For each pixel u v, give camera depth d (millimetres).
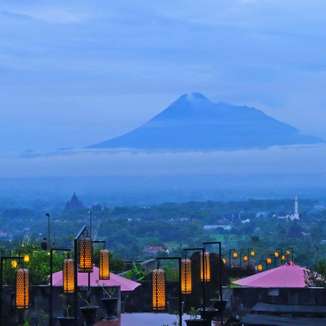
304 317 15828
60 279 23312
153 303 17875
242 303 24297
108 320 22531
